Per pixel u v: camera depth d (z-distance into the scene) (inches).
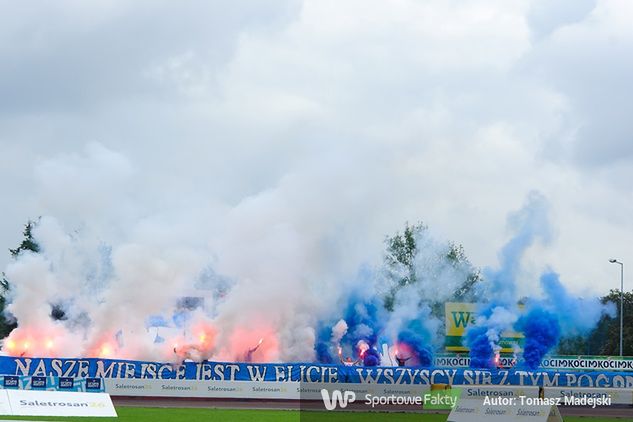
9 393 1683.1
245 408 2298.2
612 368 3457.2
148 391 2623.0
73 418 1749.5
